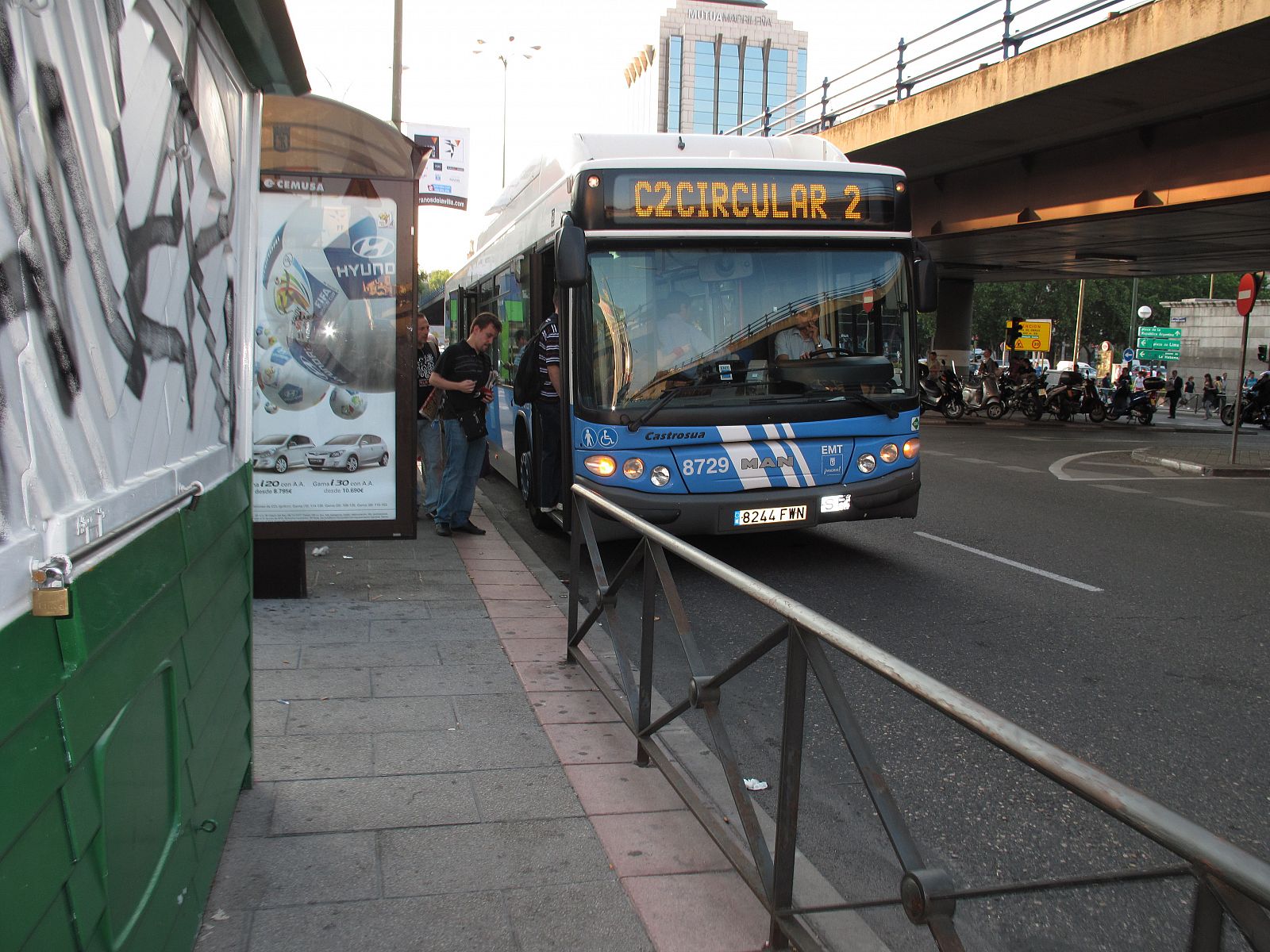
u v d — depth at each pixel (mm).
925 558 8500
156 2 2035
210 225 2682
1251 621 6523
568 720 4395
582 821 3416
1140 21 12602
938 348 34594
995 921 2297
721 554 8680
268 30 2793
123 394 1851
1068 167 18078
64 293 1542
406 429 6402
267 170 6184
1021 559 8453
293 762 3832
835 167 7594
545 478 8758
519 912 2842
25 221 1378
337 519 6395
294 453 6332
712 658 5766
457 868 3068
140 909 1953
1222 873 1329
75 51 1579
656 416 7203
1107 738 4535
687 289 7363
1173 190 16141
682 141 8242
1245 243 22797
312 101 6160
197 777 2539
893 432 7676
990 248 24641
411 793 3588
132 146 1882
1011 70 14680
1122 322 72188
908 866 2086
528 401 8844
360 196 6277
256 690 4656
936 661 5637
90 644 1585
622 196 7266
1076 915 2000
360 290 6309
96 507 1634
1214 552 8859
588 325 7258
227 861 3043
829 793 3939
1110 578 7746
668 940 2738
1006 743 1733
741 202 7414
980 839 3576
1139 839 3549
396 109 17859
